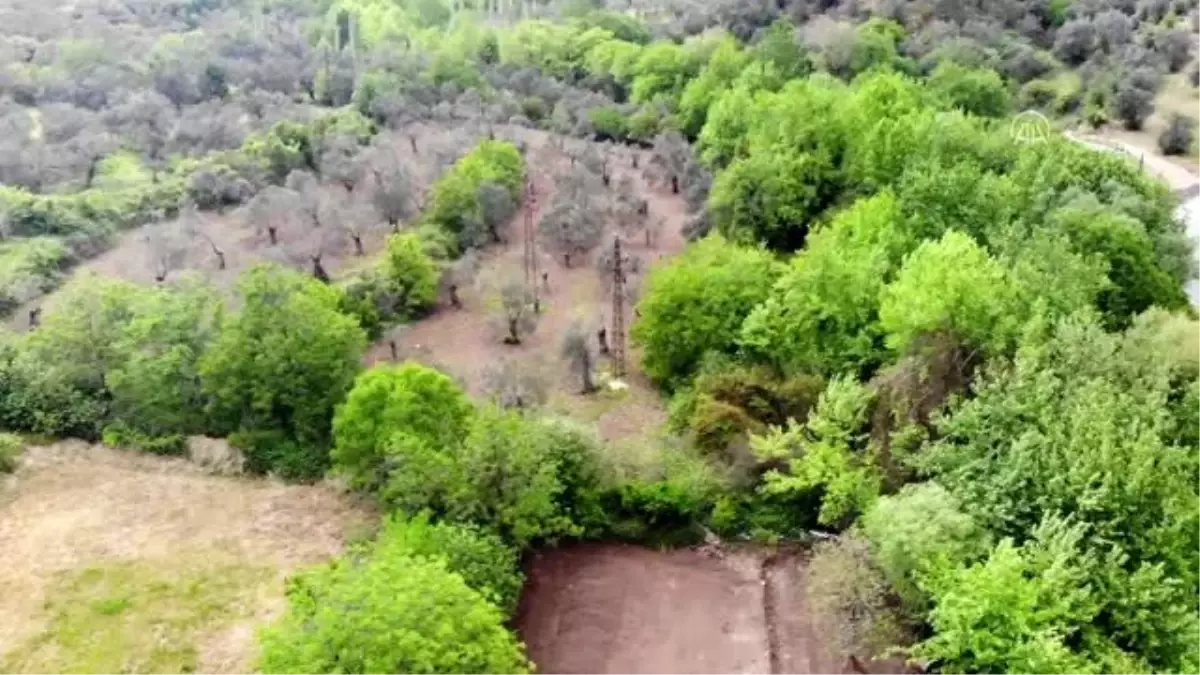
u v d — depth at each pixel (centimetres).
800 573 4706
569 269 8081
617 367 6575
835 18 12325
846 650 4041
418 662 3216
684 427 5569
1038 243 5547
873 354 5497
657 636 4353
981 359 4881
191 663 4066
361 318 7006
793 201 7419
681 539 4912
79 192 9244
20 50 13000
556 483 4619
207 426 5531
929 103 8644
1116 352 4766
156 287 6506
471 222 8412
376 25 14725
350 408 4853
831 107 8025
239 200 9394
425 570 3506
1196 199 8962
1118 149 9850
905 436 4547
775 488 4709
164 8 15700
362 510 4959
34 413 5509
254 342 5325
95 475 5234
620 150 10594
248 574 4531
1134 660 3566
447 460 4481
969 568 3772
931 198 6238
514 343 6950
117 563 4603
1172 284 6069
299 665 3241
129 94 11581
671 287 6225
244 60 13025
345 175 9444
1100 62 11462
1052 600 3597
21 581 4494
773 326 5784
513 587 4303
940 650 3603
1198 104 10775
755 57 10769
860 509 4569
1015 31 12306
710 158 9094
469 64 12631
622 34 13712
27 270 7738
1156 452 4053
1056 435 4131
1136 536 3900
